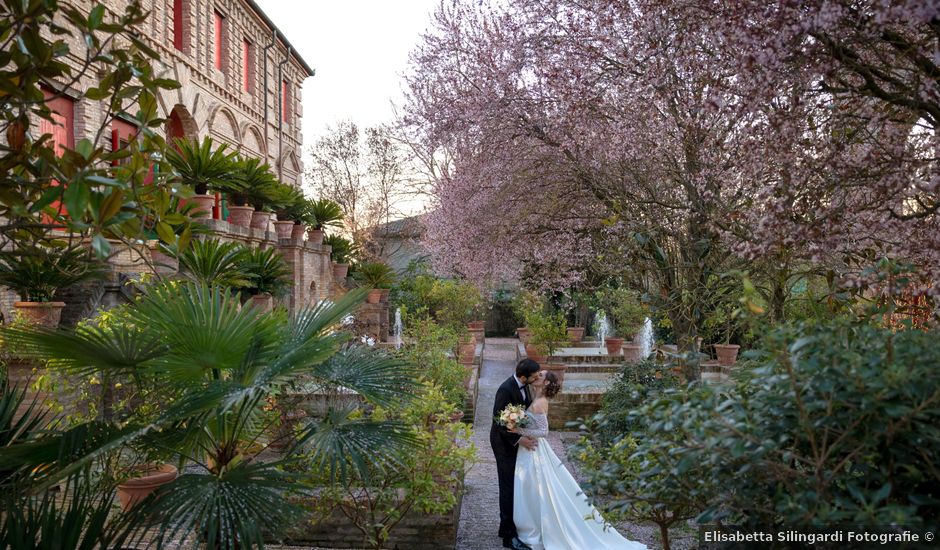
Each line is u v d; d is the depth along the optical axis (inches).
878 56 156.9
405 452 172.6
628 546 218.5
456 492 245.8
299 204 655.8
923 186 140.4
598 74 252.2
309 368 159.3
